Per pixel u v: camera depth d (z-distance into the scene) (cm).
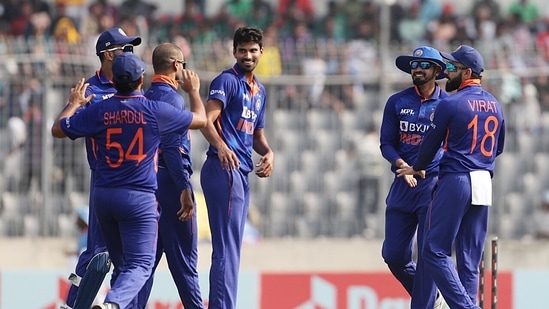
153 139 3111
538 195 5666
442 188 3369
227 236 3328
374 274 4969
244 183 3369
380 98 5534
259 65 5756
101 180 3111
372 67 5938
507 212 5644
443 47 6625
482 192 3356
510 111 5669
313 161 5588
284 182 5569
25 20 6600
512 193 5666
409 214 3566
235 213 3334
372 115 5625
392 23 6806
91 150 3206
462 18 6988
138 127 3088
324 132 5606
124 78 3084
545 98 5706
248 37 3338
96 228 3344
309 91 5575
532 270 5044
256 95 3391
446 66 3450
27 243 5269
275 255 5428
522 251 5503
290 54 5875
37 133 5269
